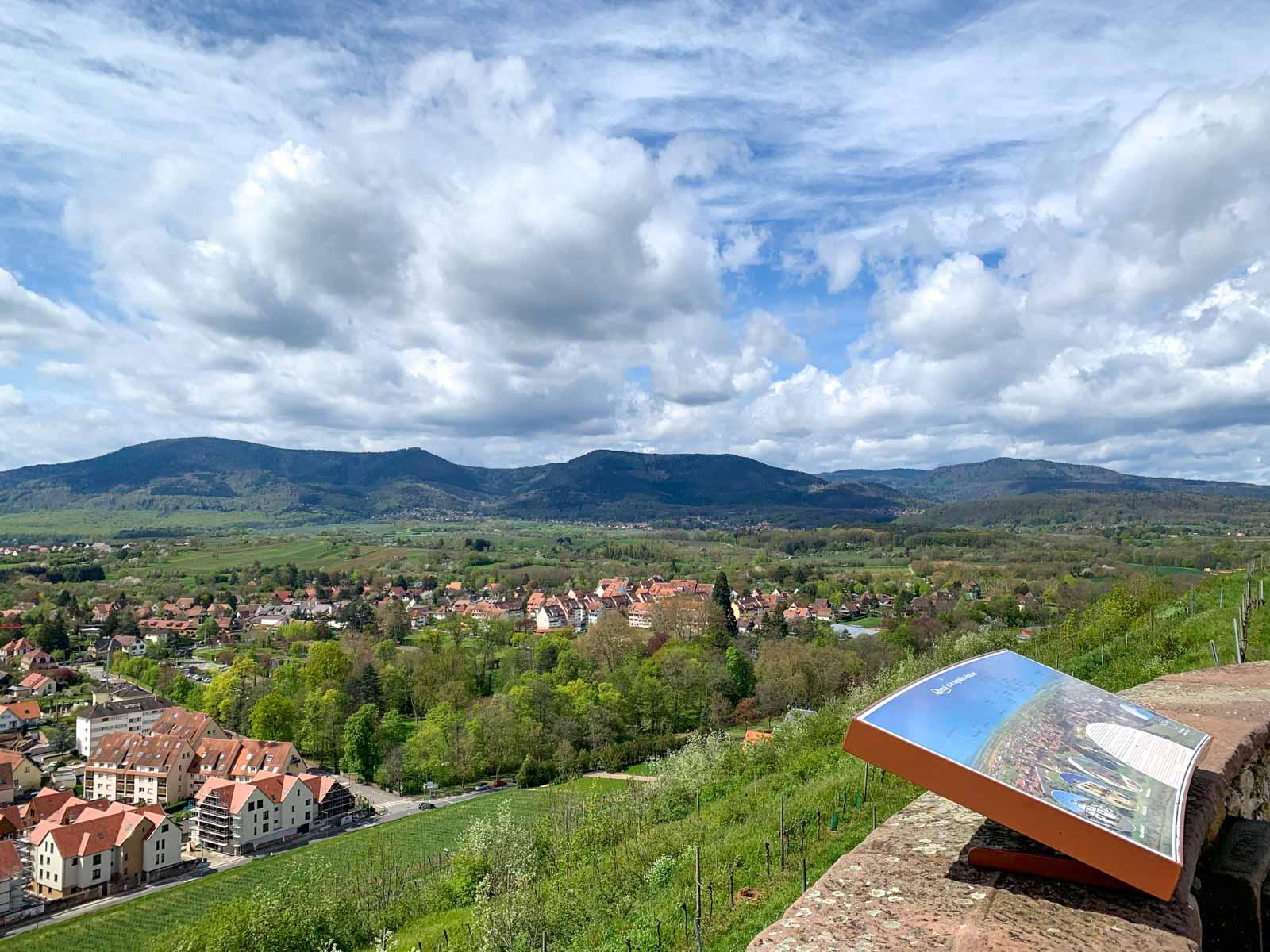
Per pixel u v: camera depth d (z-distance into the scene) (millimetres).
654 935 14750
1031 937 2725
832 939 2920
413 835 60656
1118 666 21281
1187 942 2646
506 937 22250
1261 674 7445
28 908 50094
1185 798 3221
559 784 66750
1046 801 2916
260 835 62375
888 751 3246
